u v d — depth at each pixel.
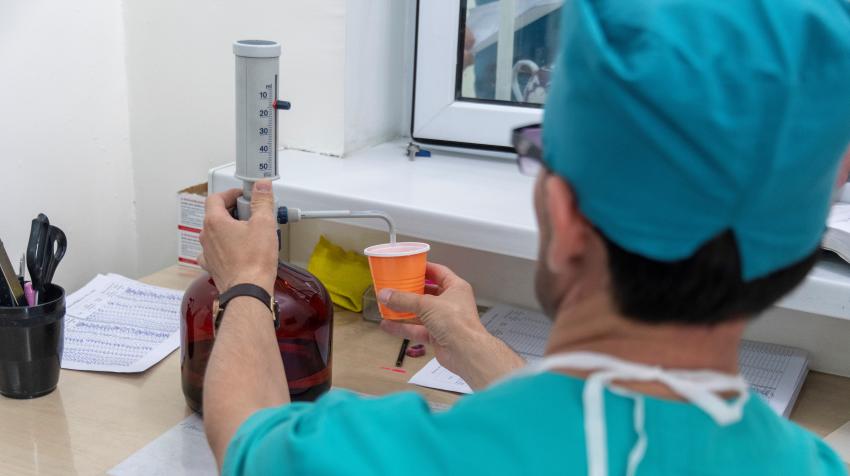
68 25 1.44
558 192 0.51
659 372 0.50
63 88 1.46
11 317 1.02
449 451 0.50
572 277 0.53
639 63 0.46
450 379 1.16
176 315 1.30
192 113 1.54
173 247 1.64
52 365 1.07
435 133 1.51
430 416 0.53
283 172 1.37
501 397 0.51
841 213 1.12
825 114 0.46
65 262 1.53
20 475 0.92
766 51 0.45
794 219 0.48
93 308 1.31
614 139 0.47
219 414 0.70
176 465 0.94
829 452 0.59
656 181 0.47
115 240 1.63
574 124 0.49
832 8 0.49
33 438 0.99
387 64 1.55
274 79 0.97
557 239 0.51
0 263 1.05
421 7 1.44
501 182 1.37
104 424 1.03
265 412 0.64
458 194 1.29
